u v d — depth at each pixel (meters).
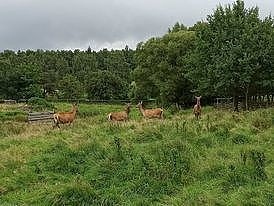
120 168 11.82
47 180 11.69
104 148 13.12
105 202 10.05
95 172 11.70
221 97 42.75
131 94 60.31
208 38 30.03
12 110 37.16
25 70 71.94
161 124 15.84
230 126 15.34
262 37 26.70
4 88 70.88
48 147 14.14
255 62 26.38
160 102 51.16
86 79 89.94
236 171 10.74
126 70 120.75
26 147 14.87
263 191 9.49
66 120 21.64
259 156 11.16
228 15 29.72
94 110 44.62
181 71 47.06
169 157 11.87
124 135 14.92
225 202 9.27
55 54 147.00
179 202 9.62
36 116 29.08
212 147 13.29
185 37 48.41
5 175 12.07
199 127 15.10
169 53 48.31
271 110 18.34
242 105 33.31
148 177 11.10
